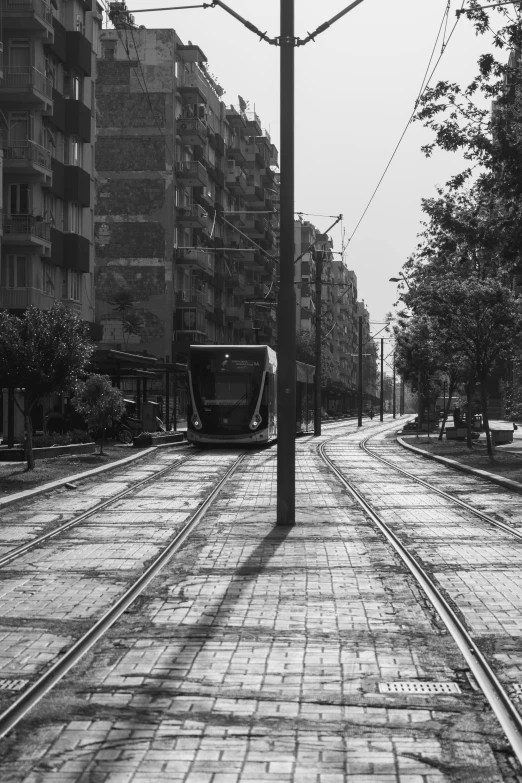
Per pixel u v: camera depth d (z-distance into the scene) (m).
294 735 5.45
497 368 32.47
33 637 7.82
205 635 7.82
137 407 45.91
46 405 40.66
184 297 71.25
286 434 15.27
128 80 69.12
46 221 42.94
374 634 7.89
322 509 17.44
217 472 26.38
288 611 8.77
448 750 5.23
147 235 69.25
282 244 15.44
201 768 4.95
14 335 23.55
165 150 69.06
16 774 4.89
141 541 13.51
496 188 21.55
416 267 38.62
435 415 66.50
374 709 5.93
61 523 15.52
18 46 42.12
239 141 91.69
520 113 21.30
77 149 47.12
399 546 12.93
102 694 6.20
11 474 23.70
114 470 27.03
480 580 10.41
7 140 42.03
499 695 6.26
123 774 4.87
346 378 167.88
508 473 25.11
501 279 31.55
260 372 37.34
